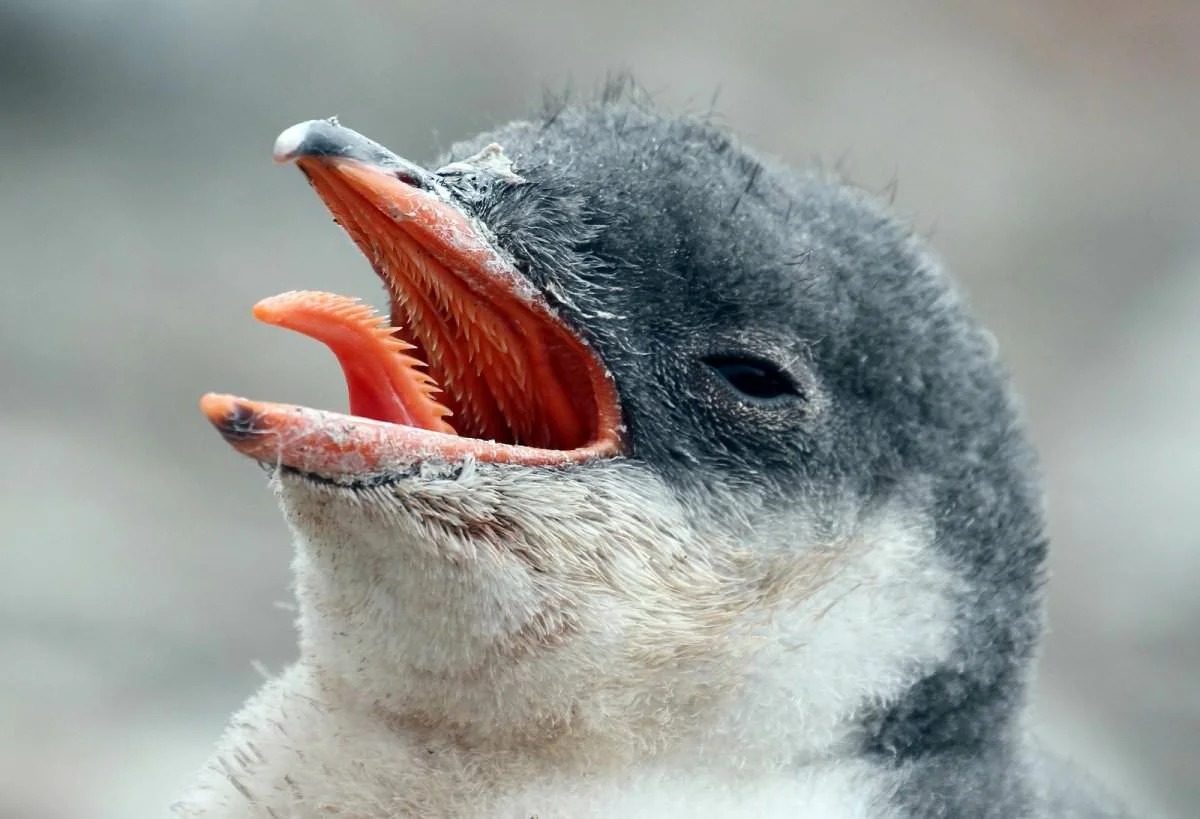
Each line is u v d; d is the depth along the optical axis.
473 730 1.80
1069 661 2.63
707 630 1.80
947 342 1.82
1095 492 3.01
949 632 1.81
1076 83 4.29
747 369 1.81
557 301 1.81
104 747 2.13
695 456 1.81
